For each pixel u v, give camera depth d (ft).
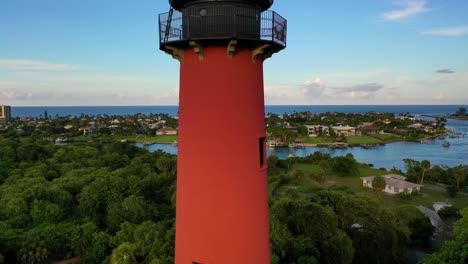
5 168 191.21
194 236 30.71
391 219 115.24
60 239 115.44
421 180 244.63
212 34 28.02
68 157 228.43
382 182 208.64
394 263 112.27
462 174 229.04
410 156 405.39
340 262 103.65
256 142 30.76
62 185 158.61
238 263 30.27
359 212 116.16
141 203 133.69
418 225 132.46
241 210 29.99
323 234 107.24
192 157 30.25
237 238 30.04
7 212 126.52
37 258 109.29
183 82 30.81
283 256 100.99
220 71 28.89
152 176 179.42
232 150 29.40
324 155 319.88
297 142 501.15
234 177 29.55
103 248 110.52
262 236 31.99
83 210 138.21
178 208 32.27
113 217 129.29
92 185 149.07
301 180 246.68
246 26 28.71
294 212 116.67
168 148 485.15
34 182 159.02
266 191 32.89
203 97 29.37
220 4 28.22
